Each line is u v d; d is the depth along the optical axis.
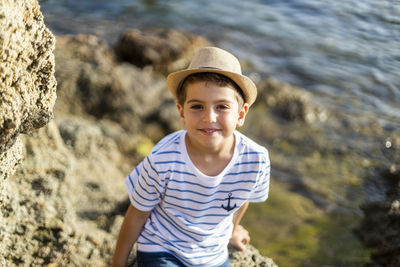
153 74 8.26
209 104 2.03
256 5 9.37
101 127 5.25
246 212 4.58
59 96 5.42
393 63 4.10
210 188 2.18
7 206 2.62
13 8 1.53
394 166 5.09
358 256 3.92
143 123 5.76
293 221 4.48
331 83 6.20
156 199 2.25
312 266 3.88
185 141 2.17
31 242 2.60
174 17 9.60
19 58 1.66
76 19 8.86
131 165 4.88
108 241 2.81
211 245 2.32
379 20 4.02
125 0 10.10
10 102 1.63
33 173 2.98
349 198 4.82
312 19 6.52
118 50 8.37
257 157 2.21
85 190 3.42
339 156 5.59
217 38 8.64
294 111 6.44
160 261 2.24
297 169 5.38
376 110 5.38
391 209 4.01
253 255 2.74
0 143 1.67
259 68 7.52
